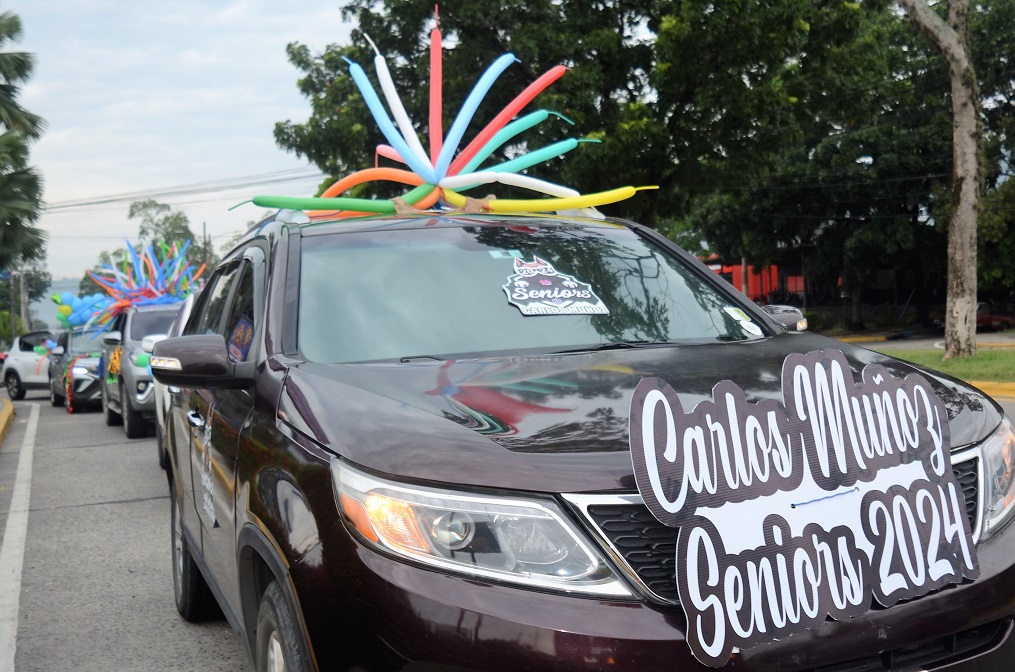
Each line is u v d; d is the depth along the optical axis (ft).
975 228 54.65
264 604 8.70
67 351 62.90
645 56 65.51
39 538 23.20
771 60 63.21
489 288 11.41
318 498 7.84
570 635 6.72
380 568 7.21
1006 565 8.01
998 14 120.26
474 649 6.79
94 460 36.35
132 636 15.53
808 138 126.41
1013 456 8.81
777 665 6.99
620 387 8.49
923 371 9.84
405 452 7.52
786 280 161.99
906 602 7.54
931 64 119.55
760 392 8.11
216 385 10.19
